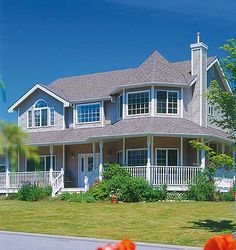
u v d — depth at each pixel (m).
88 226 18.12
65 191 31.14
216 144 33.47
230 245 2.38
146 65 32.62
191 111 32.53
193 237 15.25
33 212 22.39
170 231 16.62
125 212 22.05
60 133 34.91
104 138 30.89
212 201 27.48
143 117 31.30
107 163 31.16
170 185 28.72
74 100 35.22
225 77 16.73
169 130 29.53
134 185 26.94
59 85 39.03
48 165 35.53
